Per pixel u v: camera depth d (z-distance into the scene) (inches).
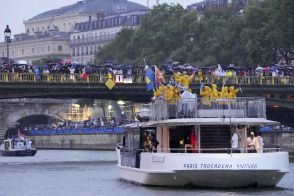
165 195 3009.4
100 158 5994.1
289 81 5674.2
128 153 3474.4
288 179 3636.8
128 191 3169.3
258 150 3166.8
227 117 3189.0
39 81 5054.1
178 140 3245.6
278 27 7819.9
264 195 3006.9
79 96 5270.7
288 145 6540.4
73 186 3499.0
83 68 5241.1
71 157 6358.3
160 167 3169.3
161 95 3314.5
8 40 6008.9
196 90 5374.0
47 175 4092.0
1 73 5012.3
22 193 3297.2
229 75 5482.3
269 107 5733.3
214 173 3110.2
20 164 5167.3
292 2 7672.2
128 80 5251.0
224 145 3191.4
